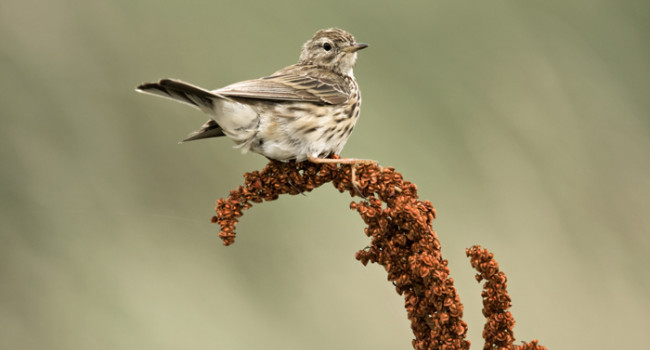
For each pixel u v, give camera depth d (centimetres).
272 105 911
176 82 827
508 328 736
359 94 1038
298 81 952
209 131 966
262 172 854
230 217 834
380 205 767
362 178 805
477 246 748
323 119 941
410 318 761
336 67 1082
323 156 959
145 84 827
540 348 732
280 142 921
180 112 1345
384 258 771
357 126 1233
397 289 769
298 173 854
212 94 856
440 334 725
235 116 895
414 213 739
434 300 723
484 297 744
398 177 791
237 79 1312
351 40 1094
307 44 1112
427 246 742
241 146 925
